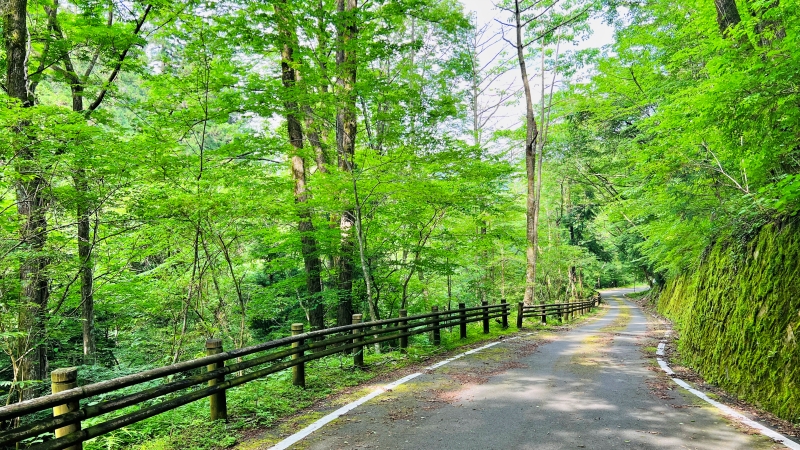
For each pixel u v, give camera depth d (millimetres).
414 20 21516
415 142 10828
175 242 10094
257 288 13695
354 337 8055
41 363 8430
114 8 10055
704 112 5980
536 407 5531
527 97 19984
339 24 9500
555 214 39562
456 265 13414
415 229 12922
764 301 6074
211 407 5102
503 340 12609
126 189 8055
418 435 4504
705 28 8445
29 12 9914
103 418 6215
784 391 5090
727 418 5051
